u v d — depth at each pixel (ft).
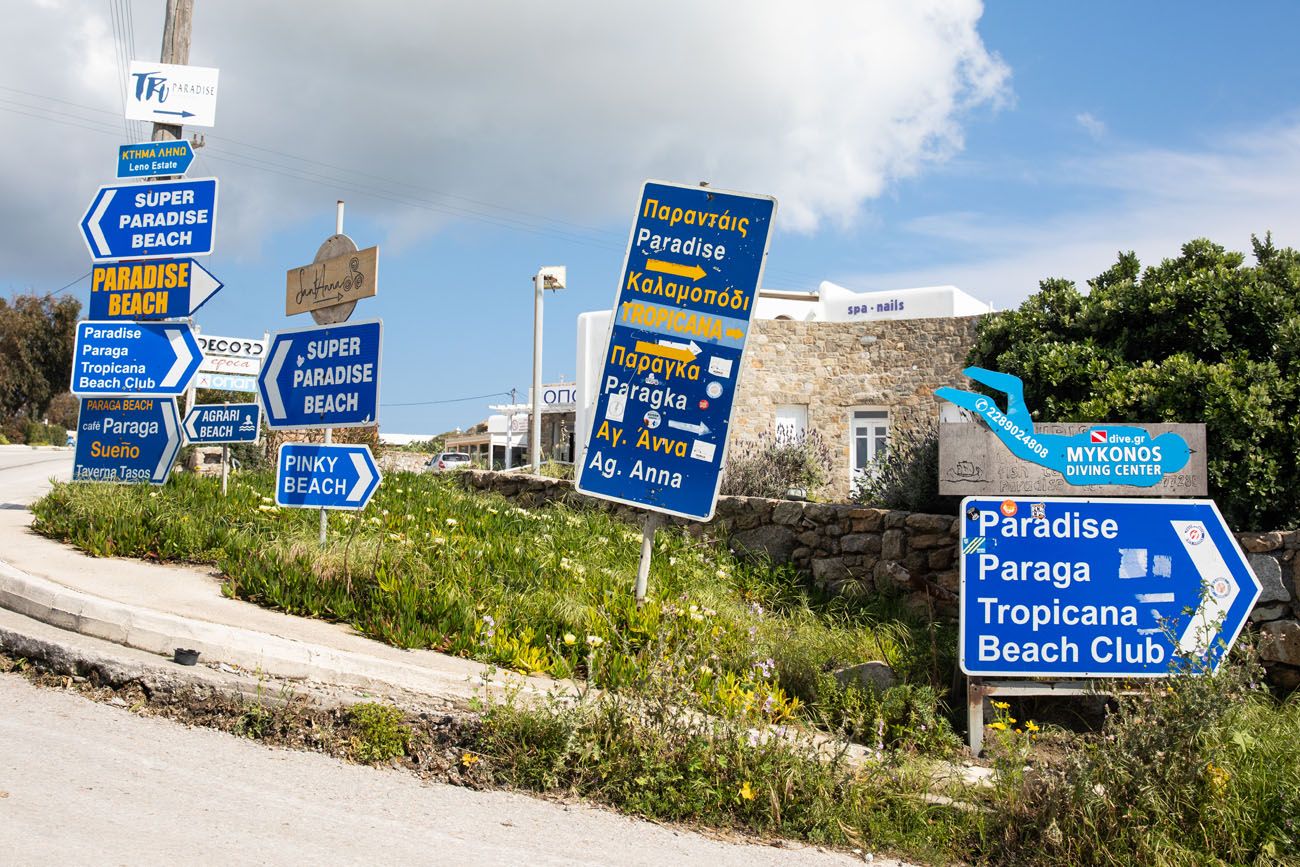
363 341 27.27
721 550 34.42
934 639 23.85
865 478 37.47
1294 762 17.71
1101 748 17.42
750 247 23.41
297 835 13.44
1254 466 26.78
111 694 18.01
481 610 22.81
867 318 75.25
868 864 15.49
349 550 24.79
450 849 13.70
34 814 13.00
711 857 14.83
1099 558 21.26
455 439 182.29
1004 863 16.05
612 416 23.48
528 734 16.97
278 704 17.54
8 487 55.77
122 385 33.27
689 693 18.38
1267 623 23.45
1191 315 30.81
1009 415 23.04
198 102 37.24
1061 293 34.24
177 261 33.50
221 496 33.19
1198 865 15.69
